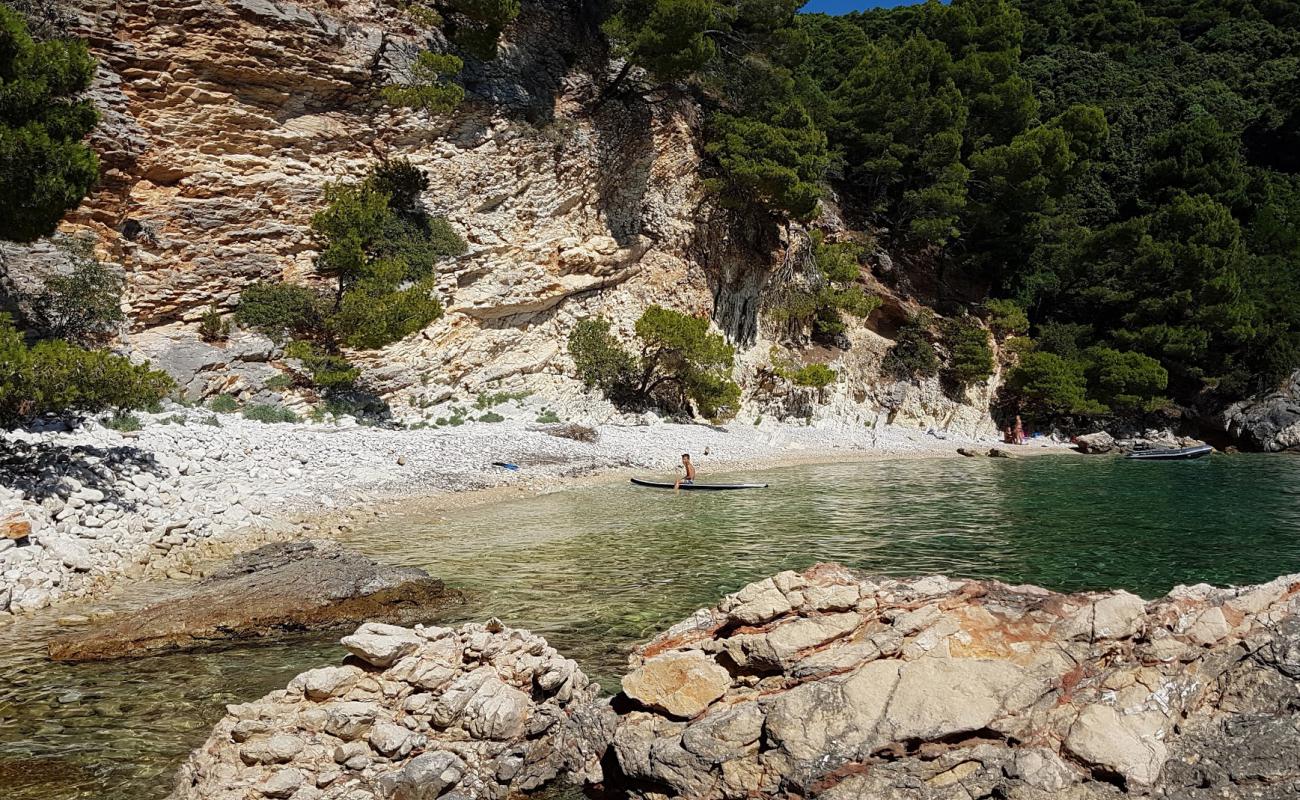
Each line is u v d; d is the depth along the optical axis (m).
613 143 39.09
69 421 19.38
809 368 42.81
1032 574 14.51
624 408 37.38
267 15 28.92
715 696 7.64
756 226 44.84
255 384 27.20
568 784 7.57
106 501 15.41
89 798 6.73
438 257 32.81
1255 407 50.88
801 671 7.44
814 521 19.70
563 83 38.44
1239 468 35.31
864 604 8.16
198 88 28.03
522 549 15.99
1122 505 23.05
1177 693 7.16
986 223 56.41
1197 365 54.56
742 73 45.47
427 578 12.68
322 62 30.39
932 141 53.66
